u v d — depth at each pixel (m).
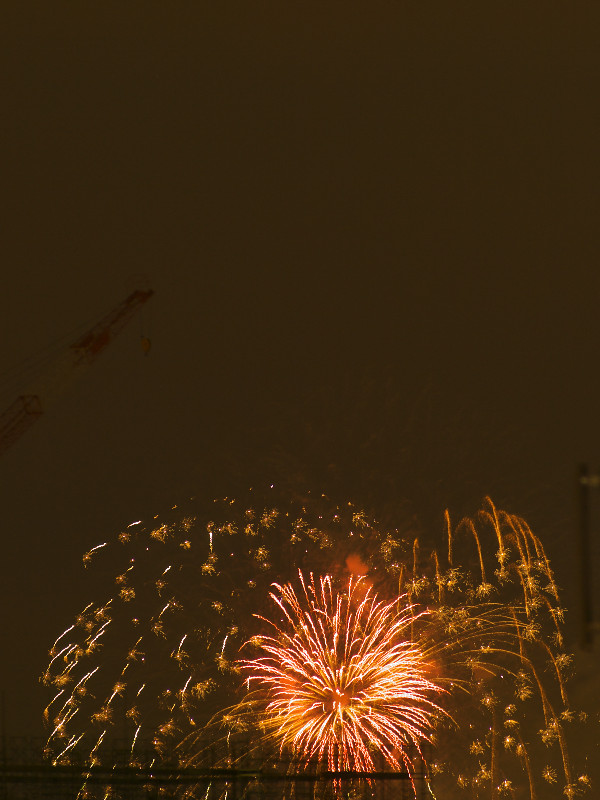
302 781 58.25
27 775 59.53
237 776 56.09
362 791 60.25
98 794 60.19
